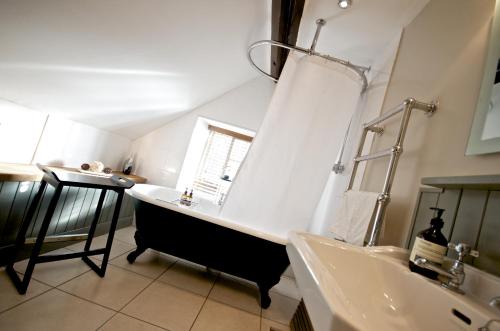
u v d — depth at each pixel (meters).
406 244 1.15
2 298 1.30
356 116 2.39
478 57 1.00
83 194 2.17
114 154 3.14
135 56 1.85
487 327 0.46
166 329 1.41
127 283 1.77
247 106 3.25
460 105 1.02
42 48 1.45
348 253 0.91
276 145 1.90
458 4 1.25
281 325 1.78
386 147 1.63
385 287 0.81
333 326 0.39
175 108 3.04
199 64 2.35
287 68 1.91
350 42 2.18
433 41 1.41
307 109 1.90
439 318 0.60
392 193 1.42
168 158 3.32
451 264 0.77
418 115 1.33
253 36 2.21
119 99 2.32
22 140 1.96
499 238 0.68
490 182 0.63
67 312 1.33
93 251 1.70
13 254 1.51
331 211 2.39
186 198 2.76
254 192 1.90
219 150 3.70
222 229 1.91
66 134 2.35
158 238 2.07
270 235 1.81
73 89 1.92
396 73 1.81
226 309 1.78
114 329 1.30
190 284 2.00
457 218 0.86
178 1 1.54
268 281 1.95
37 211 1.77
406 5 1.65
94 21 1.42
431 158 1.12
